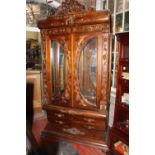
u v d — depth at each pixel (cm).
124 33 181
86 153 213
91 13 195
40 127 287
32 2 291
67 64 223
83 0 285
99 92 211
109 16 191
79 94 223
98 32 201
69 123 241
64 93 233
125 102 194
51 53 232
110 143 207
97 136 223
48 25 223
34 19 304
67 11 213
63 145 231
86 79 219
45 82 242
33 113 312
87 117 222
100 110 214
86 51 214
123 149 193
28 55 311
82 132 232
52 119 253
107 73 205
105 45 200
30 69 311
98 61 205
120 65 195
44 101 248
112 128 205
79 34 211
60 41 223
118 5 248
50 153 214
